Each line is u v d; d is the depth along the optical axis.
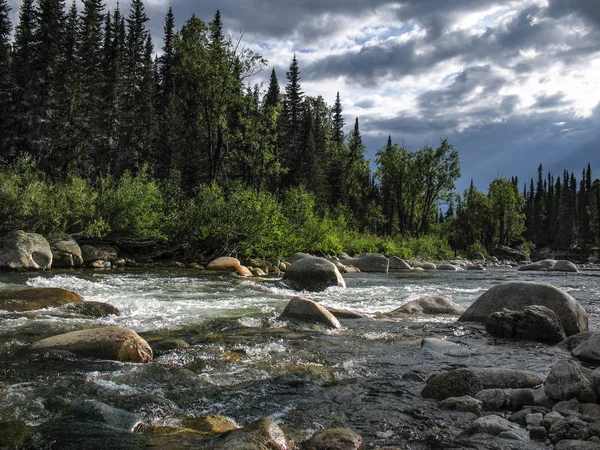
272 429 3.40
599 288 17.58
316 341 7.19
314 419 4.09
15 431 3.49
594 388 4.25
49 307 8.90
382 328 8.56
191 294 12.34
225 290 13.41
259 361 5.97
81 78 45.34
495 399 4.43
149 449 3.16
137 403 4.30
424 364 6.03
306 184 58.59
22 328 7.21
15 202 18.67
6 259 16.08
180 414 4.12
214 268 19.86
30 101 41.66
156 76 65.81
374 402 4.54
